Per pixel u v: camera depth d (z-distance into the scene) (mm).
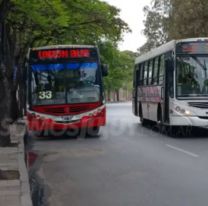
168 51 23547
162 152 17953
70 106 24203
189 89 22750
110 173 13703
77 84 24391
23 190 10922
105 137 24359
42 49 24625
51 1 21109
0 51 19312
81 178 13109
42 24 23125
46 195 11078
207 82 22766
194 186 11562
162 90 24312
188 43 22844
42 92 24344
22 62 31703
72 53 24594
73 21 29172
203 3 43375
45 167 15195
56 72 24438
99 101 24391
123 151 18469
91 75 24562
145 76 28844
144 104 29328
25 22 25453
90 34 33812
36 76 24484
